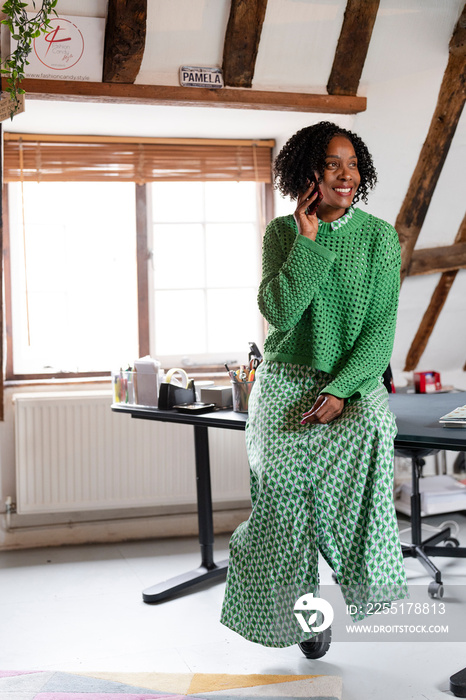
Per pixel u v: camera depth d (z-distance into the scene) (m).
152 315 4.12
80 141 3.87
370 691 2.28
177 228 4.14
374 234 2.20
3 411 3.83
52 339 4.05
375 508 2.07
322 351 2.20
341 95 3.38
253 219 4.21
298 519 2.13
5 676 2.37
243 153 4.06
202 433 3.27
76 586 3.27
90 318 4.09
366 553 2.06
